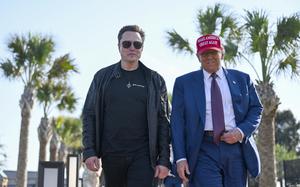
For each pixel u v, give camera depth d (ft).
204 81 14.78
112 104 14.14
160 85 14.60
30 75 71.05
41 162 43.62
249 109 14.90
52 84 77.82
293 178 54.19
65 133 108.17
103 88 14.30
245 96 14.73
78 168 44.80
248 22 51.98
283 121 171.53
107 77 14.42
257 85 51.52
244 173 14.51
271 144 50.31
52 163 43.70
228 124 14.32
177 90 15.02
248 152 14.39
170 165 14.40
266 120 50.60
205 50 14.66
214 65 14.71
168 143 14.55
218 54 14.73
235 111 14.48
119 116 14.03
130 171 14.05
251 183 54.39
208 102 14.44
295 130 170.30
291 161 55.01
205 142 14.30
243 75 15.07
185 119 14.74
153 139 14.05
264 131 50.47
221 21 54.03
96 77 14.69
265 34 51.49
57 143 100.48
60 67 71.51
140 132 14.06
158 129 14.48
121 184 14.43
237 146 14.32
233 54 51.47
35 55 69.62
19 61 69.92
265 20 51.47
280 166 91.25
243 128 14.17
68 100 81.30
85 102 14.76
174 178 21.13
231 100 14.53
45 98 78.33
